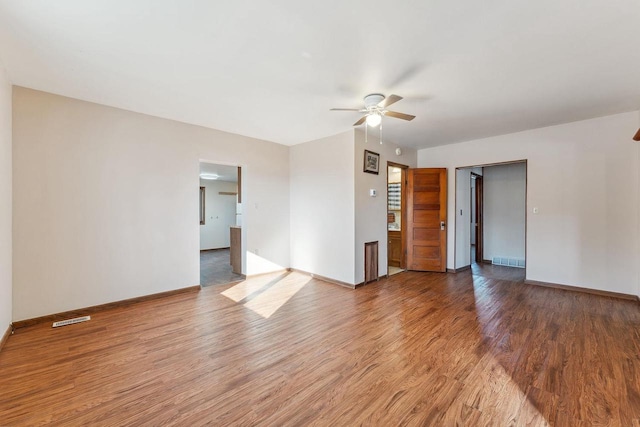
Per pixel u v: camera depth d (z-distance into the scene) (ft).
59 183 10.56
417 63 8.29
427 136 16.35
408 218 19.02
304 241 17.67
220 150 15.20
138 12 6.17
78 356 7.93
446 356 7.96
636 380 6.79
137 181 12.42
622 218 12.83
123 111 12.05
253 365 7.52
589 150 13.53
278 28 6.74
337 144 15.67
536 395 6.29
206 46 7.50
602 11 6.07
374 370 7.29
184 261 13.88
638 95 10.62
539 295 13.51
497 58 8.01
